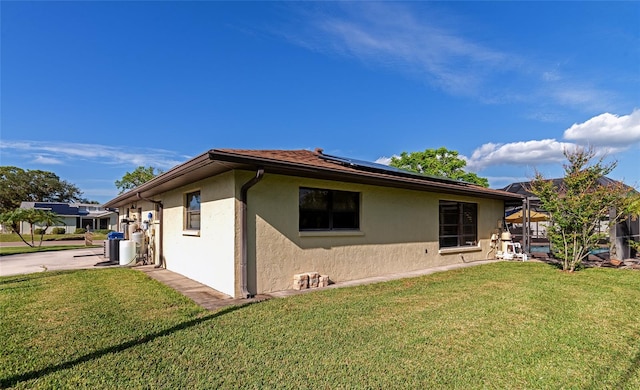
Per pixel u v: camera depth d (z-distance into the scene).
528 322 4.98
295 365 3.54
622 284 7.86
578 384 3.20
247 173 6.90
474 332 4.55
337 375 3.32
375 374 3.35
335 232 8.29
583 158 9.69
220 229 7.19
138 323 4.88
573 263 9.83
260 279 6.94
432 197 10.98
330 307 5.76
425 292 6.95
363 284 7.90
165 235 10.95
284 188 7.43
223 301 6.21
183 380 3.22
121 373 3.35
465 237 12.40
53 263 12.60
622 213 10.14
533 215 15.48
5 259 14.32
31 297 6.56
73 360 3.64
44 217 22.17
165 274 9.50
